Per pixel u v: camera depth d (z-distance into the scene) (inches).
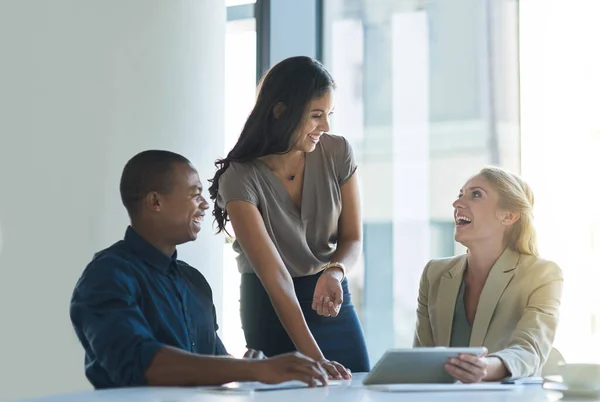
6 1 129.7
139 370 73.9
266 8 180.4
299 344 98.0
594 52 163.5
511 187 106.2
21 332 130.6
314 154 107.1
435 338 106.7
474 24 169.5
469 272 107.8
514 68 167.2
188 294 90.6
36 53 134.0
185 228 90.9
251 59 181.8
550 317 99.1
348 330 109.0
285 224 105.7
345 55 176.7
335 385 75.7
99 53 143.8
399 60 173.8
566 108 164.7
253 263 101.0
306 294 107.4
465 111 169.5
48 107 135.6
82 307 79.5
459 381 79.0
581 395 67.9
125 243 88.3
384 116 174.1
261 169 104.7
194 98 160.9
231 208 102.7
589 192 163.3
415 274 171.0
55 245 136.0
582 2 164.1
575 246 163.5
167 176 89.7
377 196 173.9
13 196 130.0
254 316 108.1
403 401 60.9
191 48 160.6
